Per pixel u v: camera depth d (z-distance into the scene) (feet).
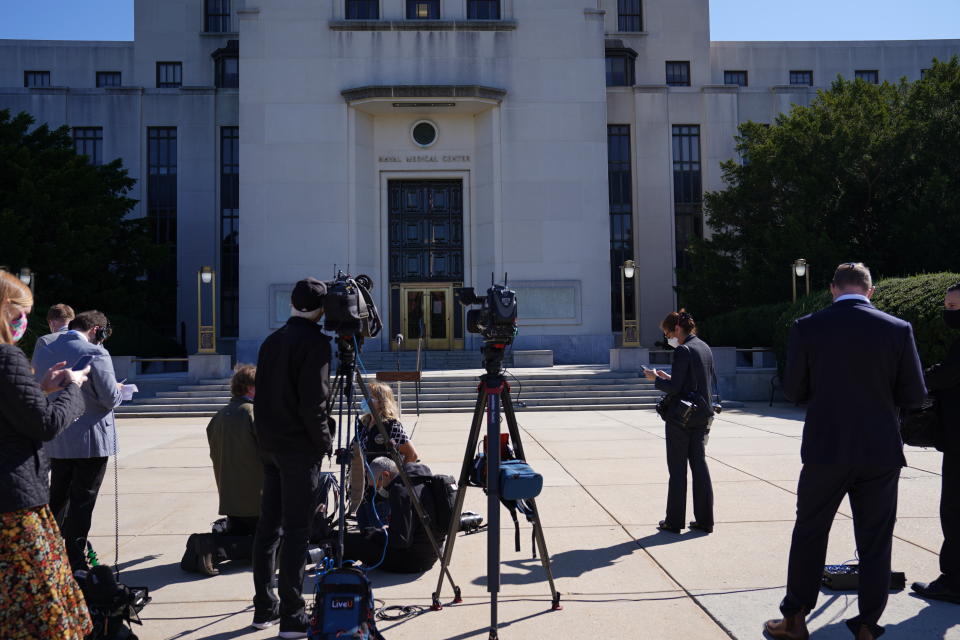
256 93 85.71
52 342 15.47
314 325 12.76
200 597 14.19
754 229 84.94
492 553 11.46
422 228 90.63
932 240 66.49
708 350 18.81
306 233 84.94
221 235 106.42
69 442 15.05
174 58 117.29
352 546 15.83
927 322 42.91
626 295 107.55
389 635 12.08
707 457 29.99
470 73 87.51
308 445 12.30
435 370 72.02
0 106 104.58
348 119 86.28
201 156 106.42
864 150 72.43
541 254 86.74
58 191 76.64
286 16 86.63
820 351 11.69
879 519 11.37
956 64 77.00
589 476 26.48
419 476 15.96
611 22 119.14
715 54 127.24
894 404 11.71
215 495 23.89
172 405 54.13
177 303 104.88
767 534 18.16
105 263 84.58
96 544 18.01
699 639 11.88
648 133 109.19
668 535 18.29
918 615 12.71
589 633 12.16
